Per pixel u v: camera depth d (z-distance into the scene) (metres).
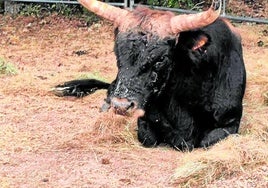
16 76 15.77
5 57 18.25
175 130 10.83
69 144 10.95
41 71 16.72
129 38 9.77
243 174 9.28
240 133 11.31
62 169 9.85
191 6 23.47
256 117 12.20
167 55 9.77
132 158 10.37
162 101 10.42
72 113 13.02
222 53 10.86
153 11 10.15
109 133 11.35
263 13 23.97
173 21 9.90
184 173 9.38
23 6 22.59
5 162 10.12
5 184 9.23
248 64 16.98
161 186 9.22
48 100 13.99
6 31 21.11
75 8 22.72
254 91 13.87
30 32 21.19
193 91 10.55
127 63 9.73
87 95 14.39
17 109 13.16
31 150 10.70
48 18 22.23
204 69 10.52
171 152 10.78
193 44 10.11
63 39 20.62
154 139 11.05
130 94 9.63
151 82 9.74
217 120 10.91
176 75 10.27
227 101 10.92
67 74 16.05
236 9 24.02
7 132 11.60
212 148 10.27
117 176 9.60
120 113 9.63
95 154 10.52
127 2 21.89
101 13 10.34
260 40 20.61
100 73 16.59
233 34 11.41
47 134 11.59
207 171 9.36
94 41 20.52
